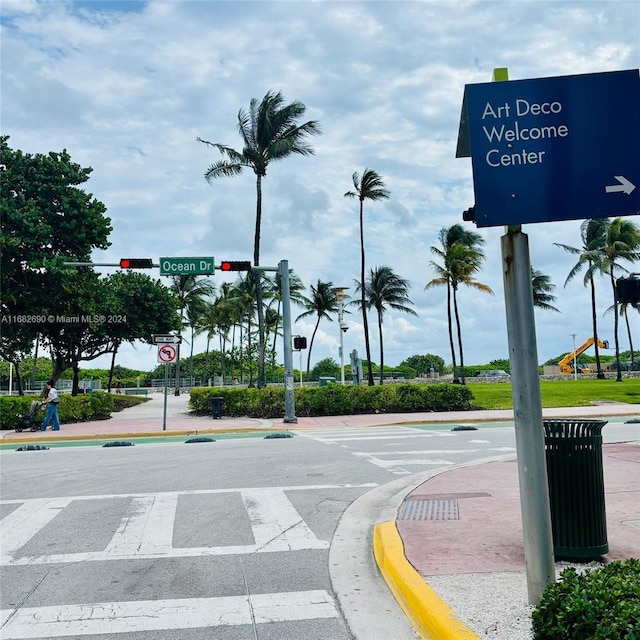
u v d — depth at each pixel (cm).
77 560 641
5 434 2170
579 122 453
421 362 9881
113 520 809
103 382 8031
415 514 773
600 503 547
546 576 431
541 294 6153
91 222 3070
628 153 451
